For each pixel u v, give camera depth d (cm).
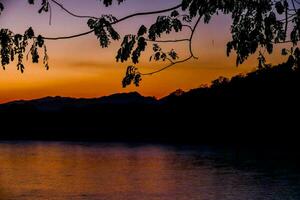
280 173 6331
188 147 13000
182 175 6475
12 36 486
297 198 4406
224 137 13488
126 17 452
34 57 486
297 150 9975
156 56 478
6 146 15300
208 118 15000
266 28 449
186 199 4494
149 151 11969
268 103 11025
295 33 452
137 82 479
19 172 7131
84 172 7112
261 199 4378
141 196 4734
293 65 459
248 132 12825
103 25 453
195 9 443
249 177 6038
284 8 438
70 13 459
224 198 4506
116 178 6291
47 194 4916
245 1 460
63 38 476
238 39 467
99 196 4766
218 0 451
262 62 466
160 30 461
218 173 6581
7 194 4900
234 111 12812
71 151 12388
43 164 8525
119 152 11669
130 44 462
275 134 11381
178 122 17550
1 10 455
